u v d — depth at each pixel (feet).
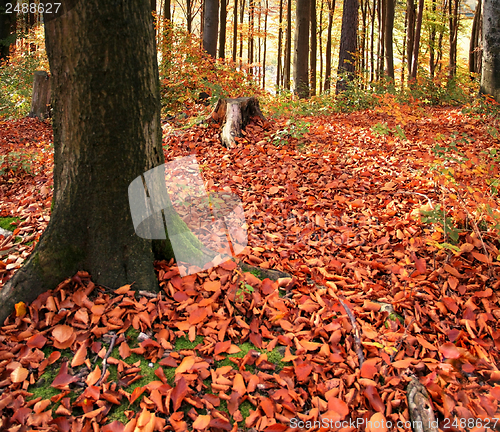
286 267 8.88
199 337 6.91
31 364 6.03
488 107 21.38
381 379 6.26
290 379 6.09
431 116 22.89
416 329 7.21
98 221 7.43
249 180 13.62
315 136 17.93
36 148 18.61
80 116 6.92
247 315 7.43
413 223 10.22
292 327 7.13
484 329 7.29
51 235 7.41
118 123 7.07
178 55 26.18
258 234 10.30
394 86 30.60
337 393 5.87
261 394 5.94
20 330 6.58
